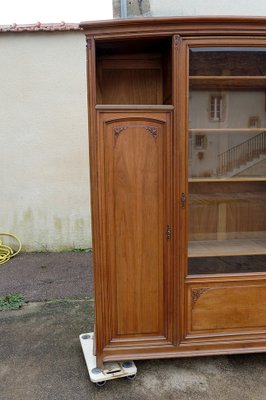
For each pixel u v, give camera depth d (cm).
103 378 191
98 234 194
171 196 195
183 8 258
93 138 187
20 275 367
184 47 186
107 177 192
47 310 285
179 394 188
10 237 447
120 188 194
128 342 203
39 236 448
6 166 433
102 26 181
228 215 233
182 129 190
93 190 191
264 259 217
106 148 190
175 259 198
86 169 439
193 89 207
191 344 204
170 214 196
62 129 430
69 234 450
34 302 301
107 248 196
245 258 216
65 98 425
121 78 223
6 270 383
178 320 202
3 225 444
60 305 295
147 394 188
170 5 259
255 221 238
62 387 194
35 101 424
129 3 271
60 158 436
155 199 196
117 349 201
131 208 196
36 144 431
